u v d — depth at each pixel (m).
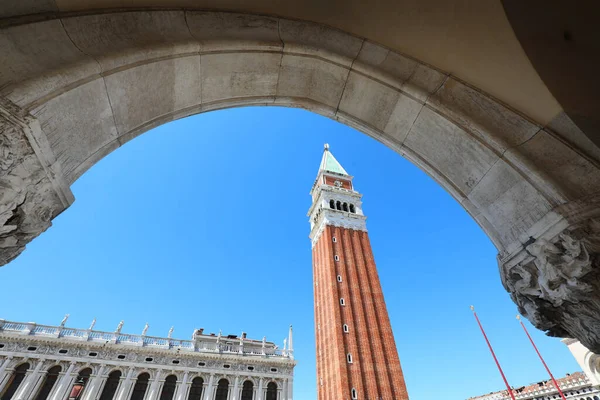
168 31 4.03
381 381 41.75
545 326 4.31
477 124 4.66
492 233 4.82
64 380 34.16
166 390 36.88
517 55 4.24
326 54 5.10
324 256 56.00
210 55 4.35
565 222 3.75
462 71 4.80
